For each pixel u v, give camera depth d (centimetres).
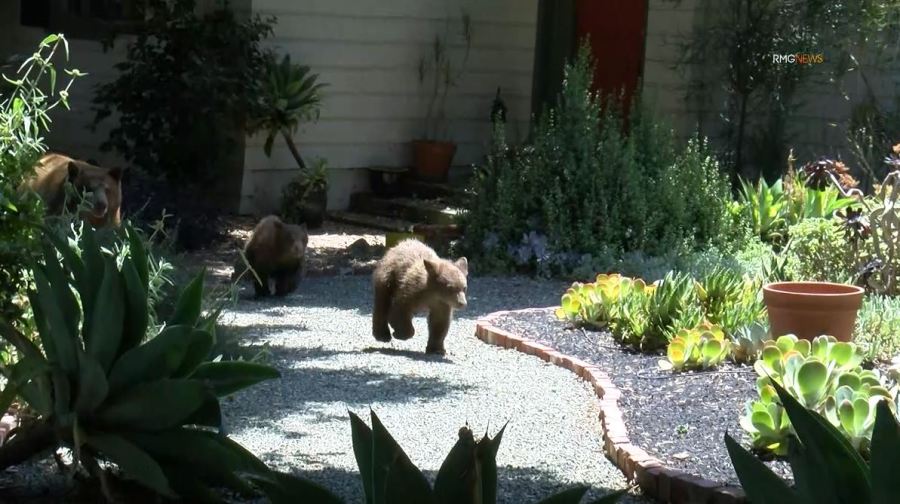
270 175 1439
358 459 570
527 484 838
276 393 943
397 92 1502
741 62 1398
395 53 1496
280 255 1136
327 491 555
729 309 1027
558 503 529
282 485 552
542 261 1232
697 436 872
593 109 1277
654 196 1252
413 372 988
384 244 1320
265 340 1039
